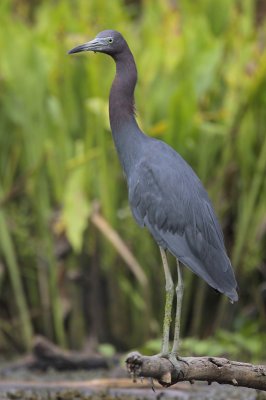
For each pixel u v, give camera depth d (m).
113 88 8.60
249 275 13.15
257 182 12.89
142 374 6.61
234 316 13.15
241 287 13.14
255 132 13.26
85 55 13.47
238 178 13.37
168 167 8.21
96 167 13.30
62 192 13.26
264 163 12.90
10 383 11.29
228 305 13.07
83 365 12.14
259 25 16.95
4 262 13.59
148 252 13.12
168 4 15.11
